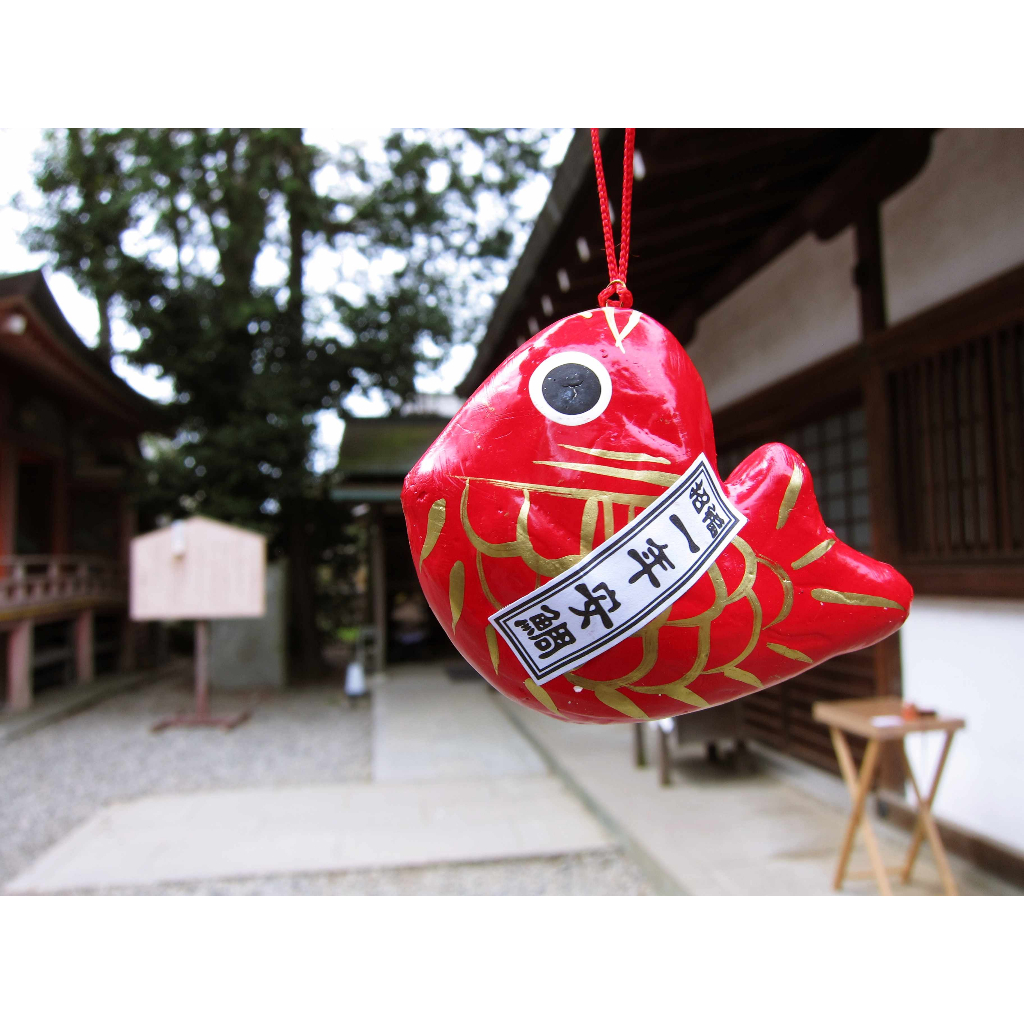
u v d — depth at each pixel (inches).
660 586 22.1
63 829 166.7
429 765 209.3
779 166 109.2
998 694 105.6
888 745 131.1
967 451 107.0
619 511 22.0
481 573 22.7
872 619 23.6
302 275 399.2
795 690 174.7
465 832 152.5
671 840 130.4
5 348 316.5
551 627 22.7
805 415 152.9
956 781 114.1
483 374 203.6
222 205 370.0
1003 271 100.6
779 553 23.3
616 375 22.8
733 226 132.0
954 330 105.6
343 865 136.1
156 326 344.2
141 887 128.7
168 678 435.2
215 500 344.2
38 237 381.4
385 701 316.5
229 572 266.8
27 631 318.0
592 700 23.8
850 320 134.7
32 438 372.5
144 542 264.7
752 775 170.2
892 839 125.1
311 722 283.9
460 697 324.2
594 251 120.8
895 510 120.2
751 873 115.0
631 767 181.8
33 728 276.1
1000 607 104.6
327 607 450.9
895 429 120.5
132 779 206.8
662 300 175.3
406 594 437.4
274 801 179.2
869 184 111.9
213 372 366.6
